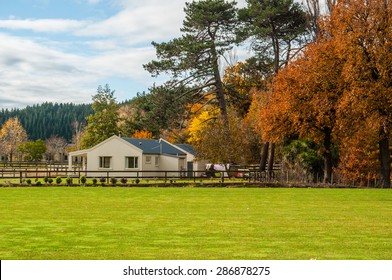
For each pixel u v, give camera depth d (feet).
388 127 131.13
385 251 46.98
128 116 398.21
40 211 78.84
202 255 45.14
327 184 134.62
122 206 86.48
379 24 125.59
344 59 134.00
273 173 164.76
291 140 177.47
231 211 78.74
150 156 210.79
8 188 129.59
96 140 296.92
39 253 46.11
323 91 137.39
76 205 88.17
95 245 49.80
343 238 53.83
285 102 138.31
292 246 49.32
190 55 195.11
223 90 215.92
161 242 51.44
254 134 211.20
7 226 62.49
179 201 95.35
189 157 228.84
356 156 159.33
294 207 84.48
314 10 176.55
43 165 299.17
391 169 161.89
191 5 197.47
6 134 472.44
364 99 124.36
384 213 76.18
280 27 188.34
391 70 124.88
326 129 144.25
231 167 197.16
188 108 212.84
